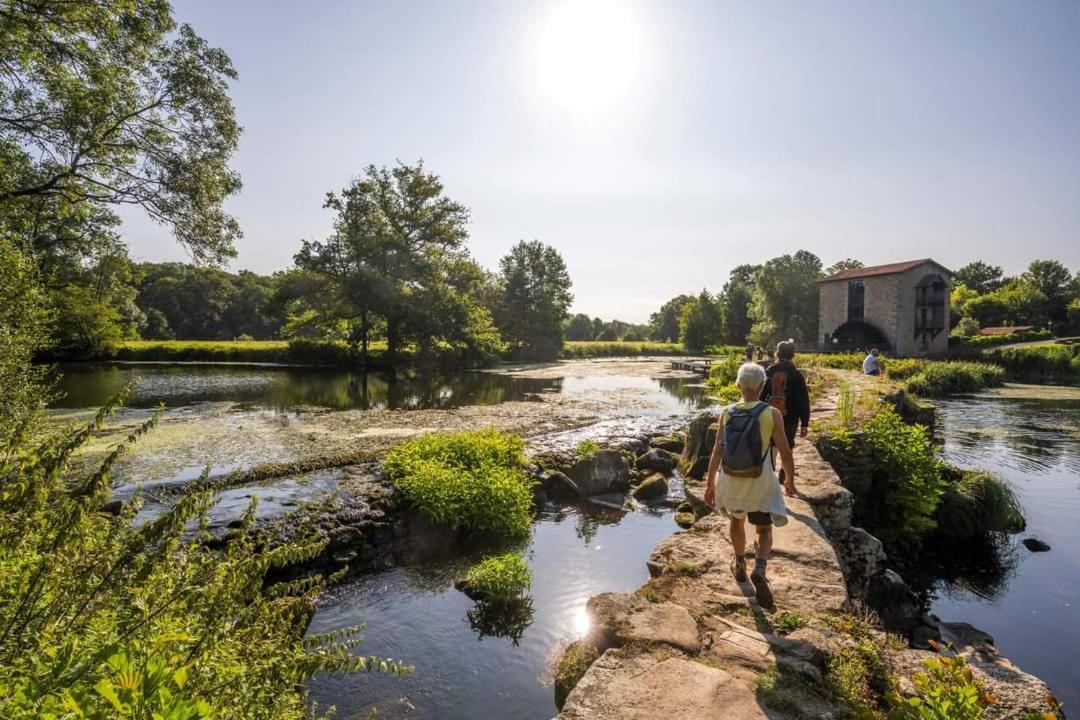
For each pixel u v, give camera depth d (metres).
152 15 15.62
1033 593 7.64
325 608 6.37
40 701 1.52
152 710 1.35
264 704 2.28
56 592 2.08
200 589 2.39
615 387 33.50
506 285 72.06
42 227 16.69
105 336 43.72
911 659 3.56
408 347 50.28
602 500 10.86
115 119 16.31
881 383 20.14
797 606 4.13
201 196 18.53
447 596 6.69
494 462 10.76
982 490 10.09
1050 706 3.27
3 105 14.76
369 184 45.59
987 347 62.91
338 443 14.56
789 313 73.19
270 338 106.75
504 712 4.52
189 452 13.21
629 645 3.59
